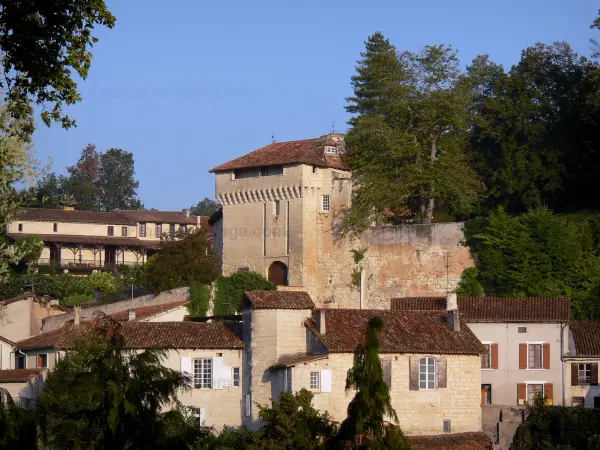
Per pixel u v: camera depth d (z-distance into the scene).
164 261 88.25
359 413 31.86
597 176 90.50
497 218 83.69
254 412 66.38
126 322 69.75
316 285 89.62
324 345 64.19
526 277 81.44
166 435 29.72
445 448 62.31
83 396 29.31
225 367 67.88
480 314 74.25
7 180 30.27
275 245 90.50
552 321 73.50
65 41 35.91
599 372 72.62
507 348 73.62
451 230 85.44
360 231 88.62
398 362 64.94
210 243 90.81
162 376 30.23
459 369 66.12
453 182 87.88
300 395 52.72
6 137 30.62
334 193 90.12
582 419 63.12
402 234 87.12
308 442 34.25
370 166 89.19
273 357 66.50
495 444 63.88
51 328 84.44
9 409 28.48
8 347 73.19
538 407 64.75
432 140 90.19
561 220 84.62
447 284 84.94
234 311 86.81
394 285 87.12
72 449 29.16
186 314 83.56
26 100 34.47
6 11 34.62
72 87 36.16
